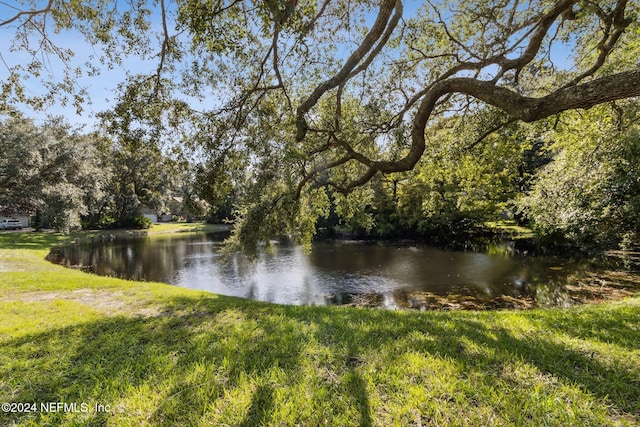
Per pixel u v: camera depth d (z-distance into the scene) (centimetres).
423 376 272
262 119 694
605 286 1084
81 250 2325
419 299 1079
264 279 1443
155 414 233
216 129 669
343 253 2069
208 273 1579
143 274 1566
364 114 718
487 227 2778
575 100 302
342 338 372
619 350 320
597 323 434
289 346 350
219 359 324
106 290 793
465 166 982
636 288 1041
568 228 1317
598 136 804
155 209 4172
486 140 852
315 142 765
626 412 219
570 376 265
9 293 752
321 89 532
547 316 494
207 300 675
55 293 753
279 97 744
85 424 226
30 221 3650
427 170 1041
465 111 814
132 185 3769
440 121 1088
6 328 461
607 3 596
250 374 286
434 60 768
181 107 631
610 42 575
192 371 296
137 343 393
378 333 392
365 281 1351
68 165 2323
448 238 2572
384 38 552
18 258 1533
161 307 605
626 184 1031
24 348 379
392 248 2233
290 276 1488
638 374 265
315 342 358
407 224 2702
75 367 324
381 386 260
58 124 2344
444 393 246
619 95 281
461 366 283
